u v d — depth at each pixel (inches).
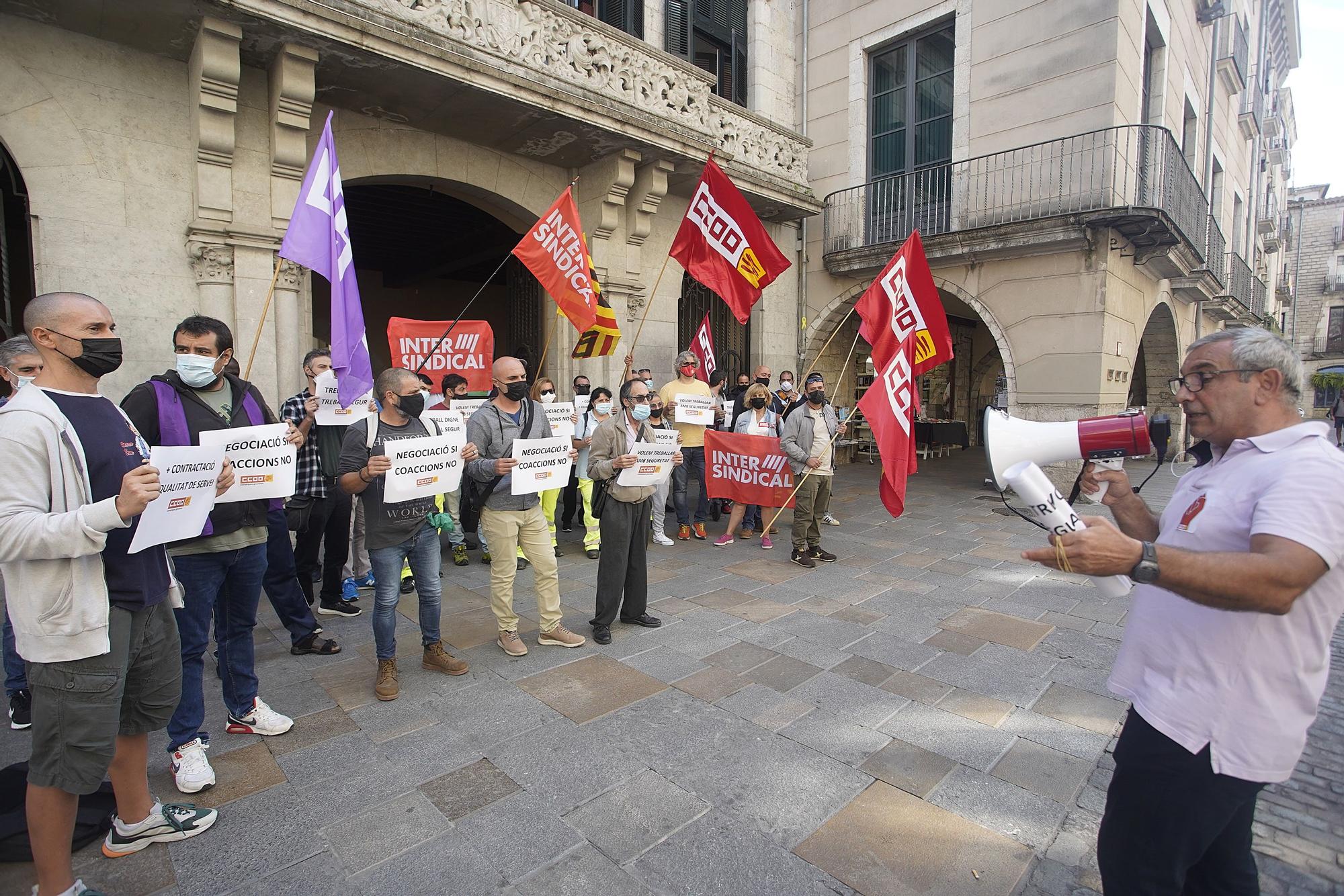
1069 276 395.2
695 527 319.0
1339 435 869.8
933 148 460.4
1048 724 135.2
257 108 256.7
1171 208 443.8
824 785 114.0
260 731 128.2
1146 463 624.1
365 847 98.4
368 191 388.5
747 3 486.0
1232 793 61.4
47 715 79.7
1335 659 181.8
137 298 242.2
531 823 103.9
